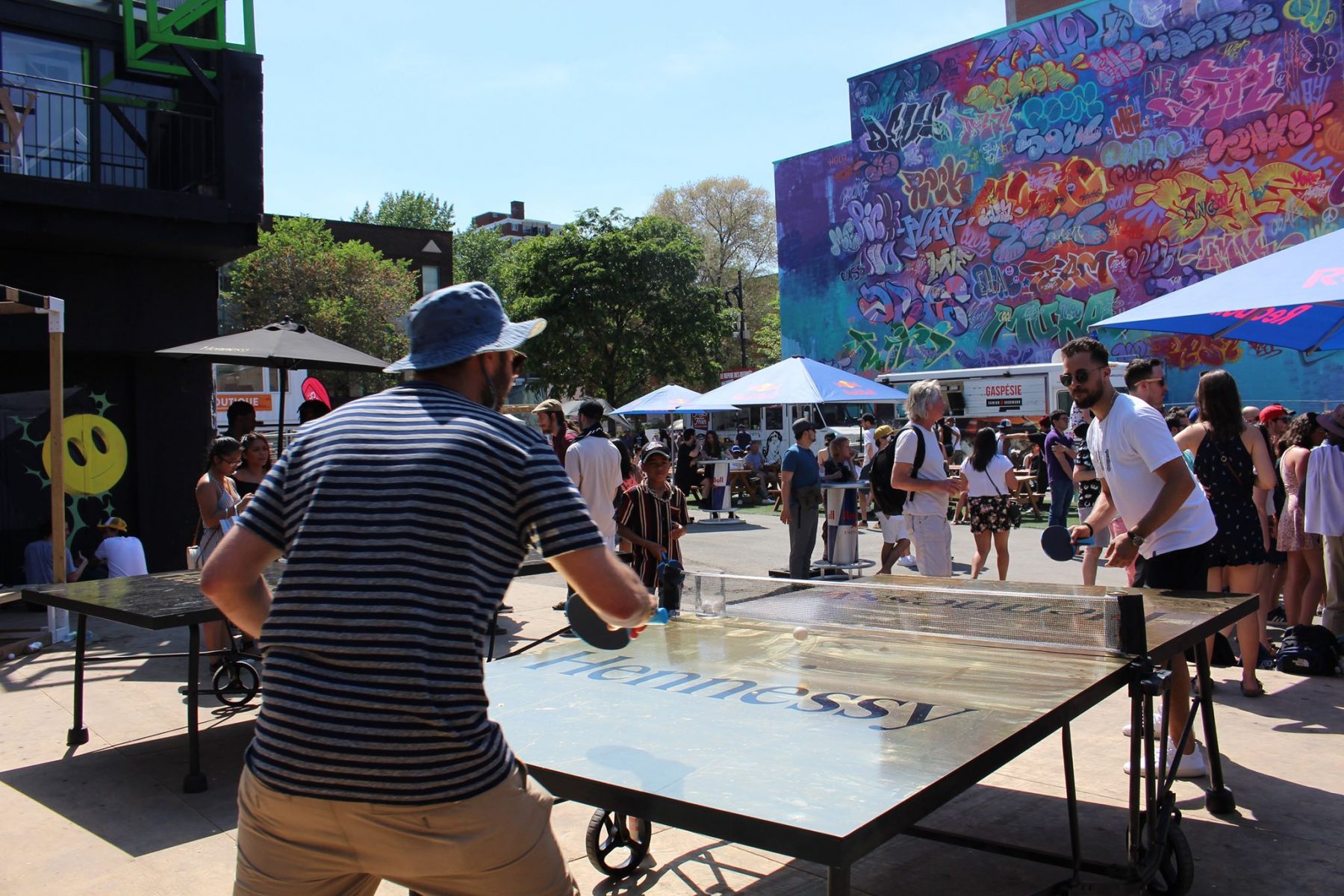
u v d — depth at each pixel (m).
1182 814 3.89
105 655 7.24
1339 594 6.47
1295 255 5.48
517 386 36.50
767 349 50.00
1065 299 23.47
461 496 1.79
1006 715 2.32
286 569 1.81
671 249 33.28
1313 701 5.36
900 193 26.53
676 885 3.40
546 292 32.50
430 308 2.08
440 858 1.75
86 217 9.43
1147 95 21.91
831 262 28.25
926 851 3.65
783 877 3.45
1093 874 3.30
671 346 33.41
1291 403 20.06
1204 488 5.61
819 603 3.81
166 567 10.63
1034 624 3.21
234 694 5.78
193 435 10.79
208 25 10.73
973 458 8.73
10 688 6.31
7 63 9.72
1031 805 4.04
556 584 10.34
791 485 9.57
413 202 66.50
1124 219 22.42
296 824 1.77
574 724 2.45
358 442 1.86
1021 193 24.12
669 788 1.97
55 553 7.13
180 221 9.91
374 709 1.70
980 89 24.72
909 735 2.22
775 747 2.20
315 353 8.13
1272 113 20.14
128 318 10.34
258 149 10.41
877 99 26.83
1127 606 2.80
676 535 7.15
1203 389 5.66
